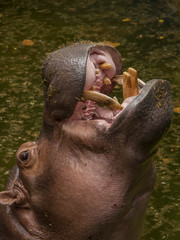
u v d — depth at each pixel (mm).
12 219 7387
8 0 26672
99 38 20766
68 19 23359
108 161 6047
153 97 5730
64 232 6781
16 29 22188
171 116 5965
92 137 6000
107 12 24141
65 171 6340
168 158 12719
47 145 6672
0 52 19609
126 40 20469
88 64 5980
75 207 6391
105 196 6164
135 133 5738
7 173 12141
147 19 22891
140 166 6062
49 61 6227
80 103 6266
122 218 6461
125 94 6328
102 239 6621
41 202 6859
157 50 19375
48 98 6215
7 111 15156
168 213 10836
